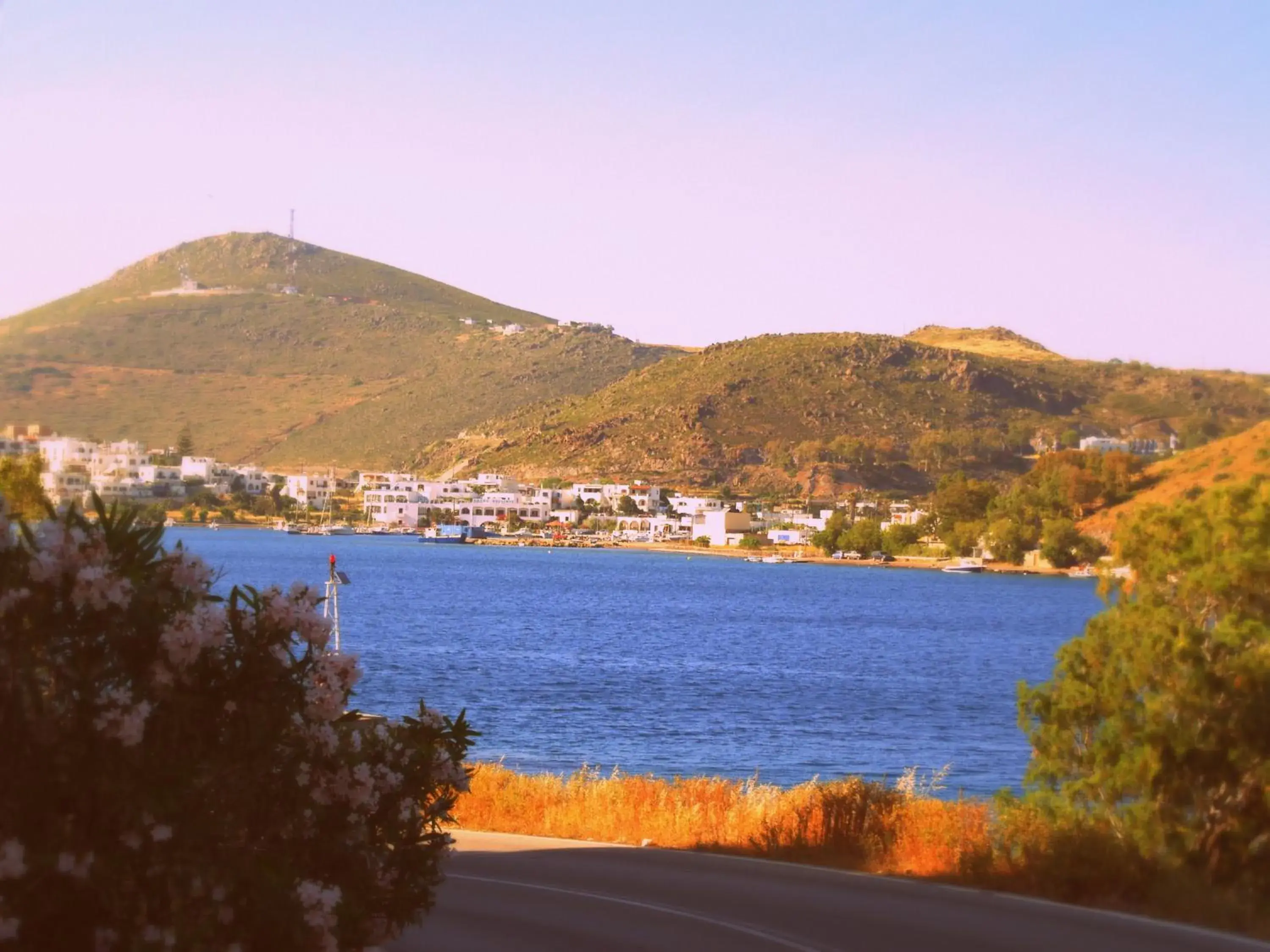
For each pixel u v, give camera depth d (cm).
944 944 1762
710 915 1920
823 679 9994
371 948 1555
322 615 1055
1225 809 2392
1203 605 2564
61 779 880
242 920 966
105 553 943
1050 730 2630
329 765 1107
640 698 8219
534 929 1784
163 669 947
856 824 2659
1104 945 1783
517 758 5834
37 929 862
